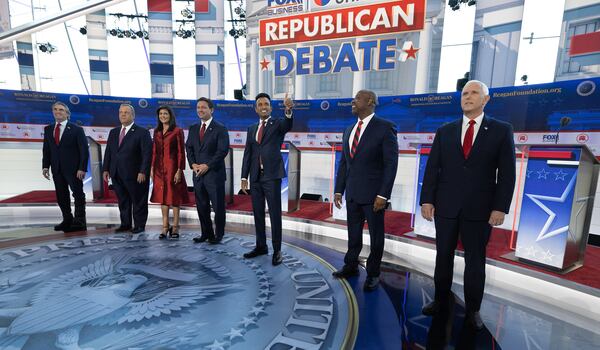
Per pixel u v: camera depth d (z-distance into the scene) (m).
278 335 1.69
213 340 1.62
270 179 2.75
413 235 3.45
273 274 2.57
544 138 4.61
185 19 7.62
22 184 6.59
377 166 2.28
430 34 5.98
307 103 6.81
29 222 4.32
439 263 1.92
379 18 6.10
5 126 6.41
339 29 6.38
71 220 3.91
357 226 2.48
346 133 2.49
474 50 5.68
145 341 1.60
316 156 6.91
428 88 6.18
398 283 2.48
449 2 5.82
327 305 2.05
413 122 6.02
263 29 6.90
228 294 2.18
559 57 4.66
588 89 4.20
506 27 5.38
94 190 5.22
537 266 2.51
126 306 1.97
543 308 2.12
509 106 4.85
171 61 7.68
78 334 1.65
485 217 1.75
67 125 3.70
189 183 7.23
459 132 1.85
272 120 2.80
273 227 2.80
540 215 2.49
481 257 1.80
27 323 1.75
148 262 2.78
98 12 7.34
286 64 6.93
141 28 7.59
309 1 6.46
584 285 2.15
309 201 5.57
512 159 1.69
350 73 6.66
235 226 4.26
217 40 7.57
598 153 4.20
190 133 3.35
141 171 3.59
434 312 1.99
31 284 2.28
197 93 7.78
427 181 1.97
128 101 7.00
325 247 3.41
